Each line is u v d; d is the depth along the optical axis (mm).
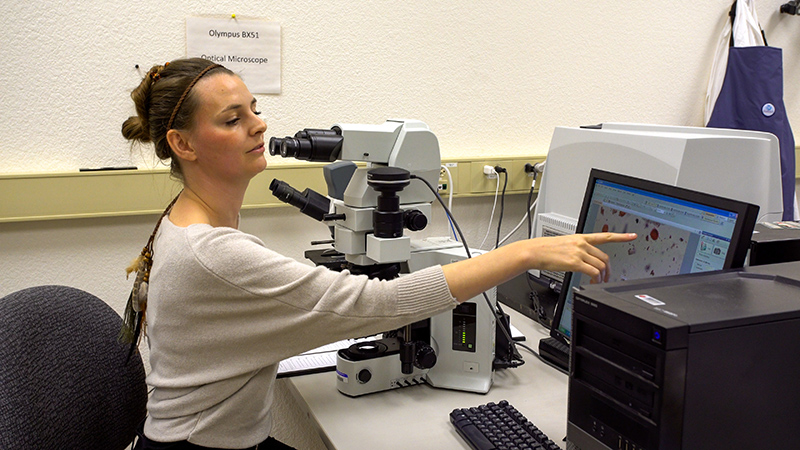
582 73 2146
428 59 1911
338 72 1806
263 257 927
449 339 1253
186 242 931
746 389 679
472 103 2004
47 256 1602
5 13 1471
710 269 906
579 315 762
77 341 1080
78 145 1584
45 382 981
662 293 750
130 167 1635
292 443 1895
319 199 1291
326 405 1193
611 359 716
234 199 1079
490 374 1250
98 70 1569
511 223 2152
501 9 1976
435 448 1027
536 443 997
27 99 1522
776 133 2078
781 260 1104
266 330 938
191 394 976
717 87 2264
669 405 642
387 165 1211
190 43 1636
